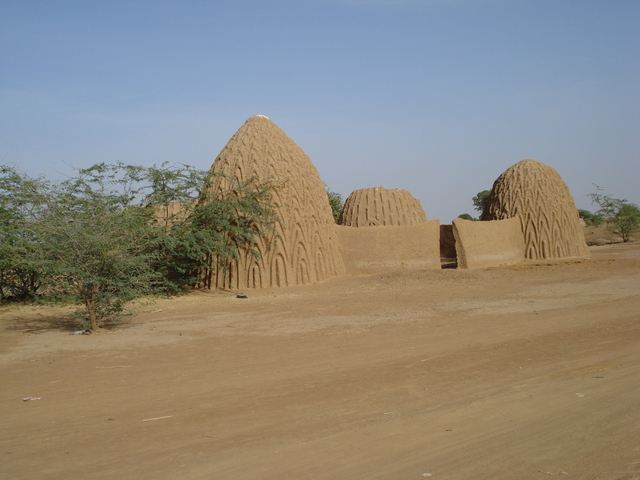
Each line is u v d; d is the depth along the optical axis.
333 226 22.86
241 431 5.89
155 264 18.83
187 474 4.84
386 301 15.34
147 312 15.02
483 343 9.70
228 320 13.30
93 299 12.15
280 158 21.06
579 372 7.50
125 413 6.66
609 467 4.43
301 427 5.92
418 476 4.53
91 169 18.31
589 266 20.80
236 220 19.91
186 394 7.36
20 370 8.98
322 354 9.37
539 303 14.00
